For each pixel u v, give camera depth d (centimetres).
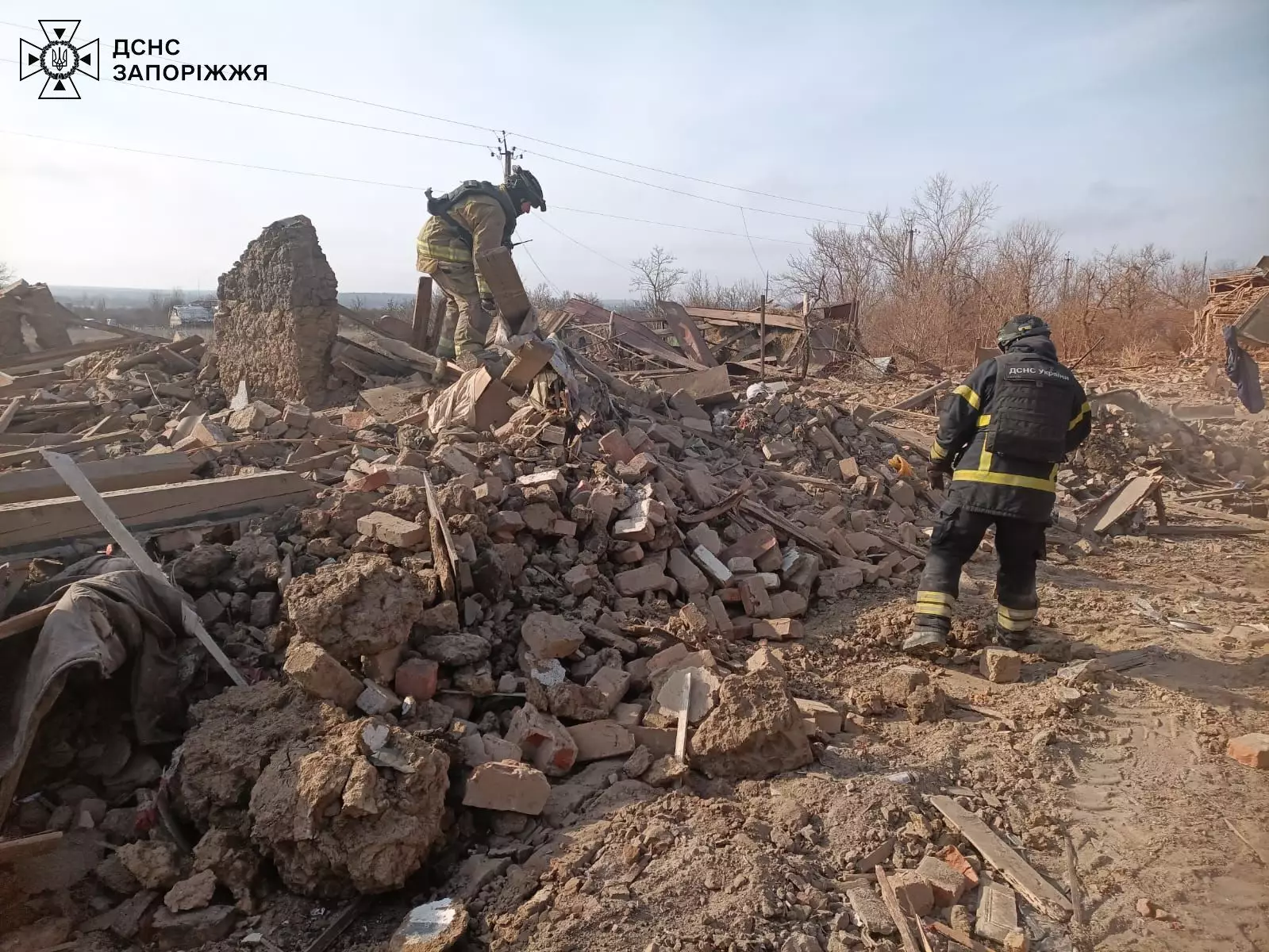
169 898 271
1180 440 1007
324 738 304
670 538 550
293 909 280
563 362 717
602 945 253
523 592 445
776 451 831
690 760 356
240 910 276
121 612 323
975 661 476
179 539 444
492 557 431
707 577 549
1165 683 439
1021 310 2462
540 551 511
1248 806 334
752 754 353
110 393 865
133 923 267
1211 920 273
